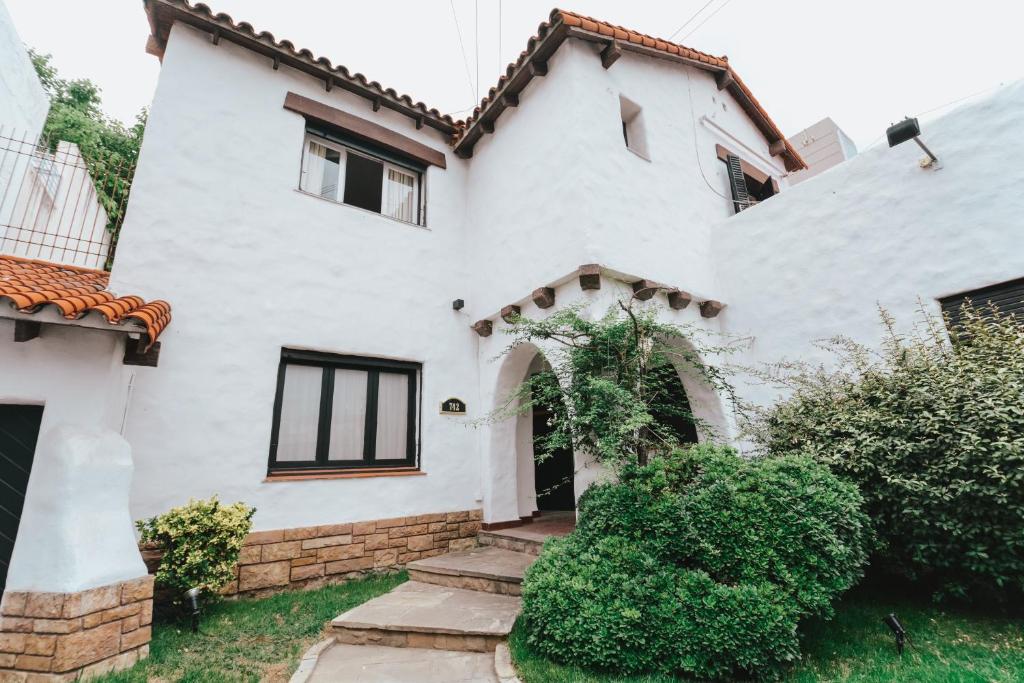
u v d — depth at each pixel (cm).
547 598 359
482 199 817
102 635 346
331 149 745
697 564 363
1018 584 349
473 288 802
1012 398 358
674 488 405
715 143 879
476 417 762
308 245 656
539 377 541
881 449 405
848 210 648
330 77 719
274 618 460
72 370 393
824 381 531
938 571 399
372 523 620
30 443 388
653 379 529
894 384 438
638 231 655
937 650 337
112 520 379
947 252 558
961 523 361
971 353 422
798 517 348
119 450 397
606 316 519
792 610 316
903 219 598
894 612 397
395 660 379
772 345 704
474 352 791
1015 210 518
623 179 659
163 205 563
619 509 400
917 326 570
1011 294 515
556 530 679
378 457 672
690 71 868
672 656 320
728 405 700
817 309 662
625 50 721
